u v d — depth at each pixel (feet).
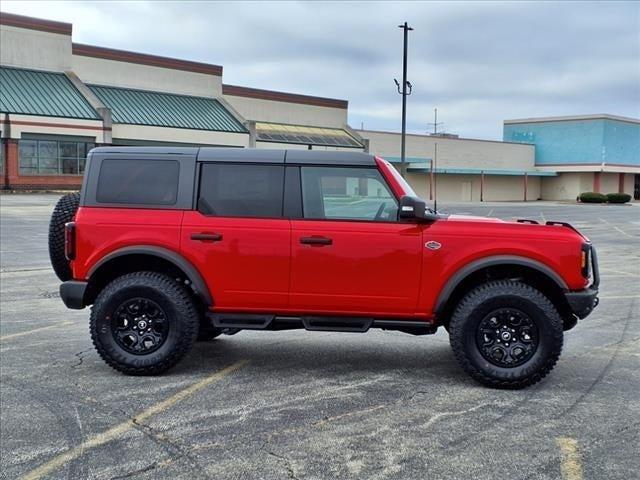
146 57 155.53
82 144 133.28
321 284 18.62
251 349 22.49
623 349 22.56
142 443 14.17
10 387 18.02
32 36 138.41
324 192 18.88
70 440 14.35
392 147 184.14
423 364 20.62
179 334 18.94
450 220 18.69
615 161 218.59
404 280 18.42
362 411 16.16
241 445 14.06
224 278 18.83
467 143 200.64
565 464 13.10
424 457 13.43
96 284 19.94
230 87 169.58
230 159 19.15
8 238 58.34
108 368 19.93
